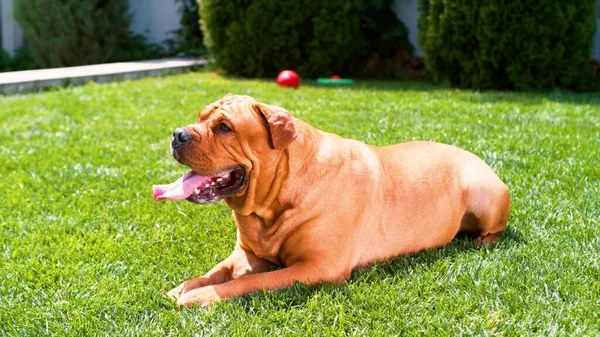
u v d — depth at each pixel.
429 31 10.10
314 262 3.05
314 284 3.02
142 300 2.95
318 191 3.08
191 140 2.87
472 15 9.48
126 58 13.55
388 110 7.41
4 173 5.25
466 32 9.69
